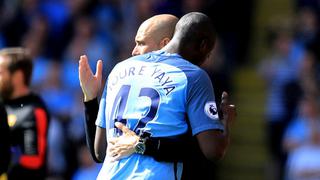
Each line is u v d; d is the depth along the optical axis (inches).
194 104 528.7
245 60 1604.3
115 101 547.5
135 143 530.6
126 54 1456.7
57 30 1518.2
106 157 549.3
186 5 1465.3
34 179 749.9
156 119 531.2
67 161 1318.9
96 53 1469.0
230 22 1534.2
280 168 1371.8
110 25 1524.4
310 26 1485.0
